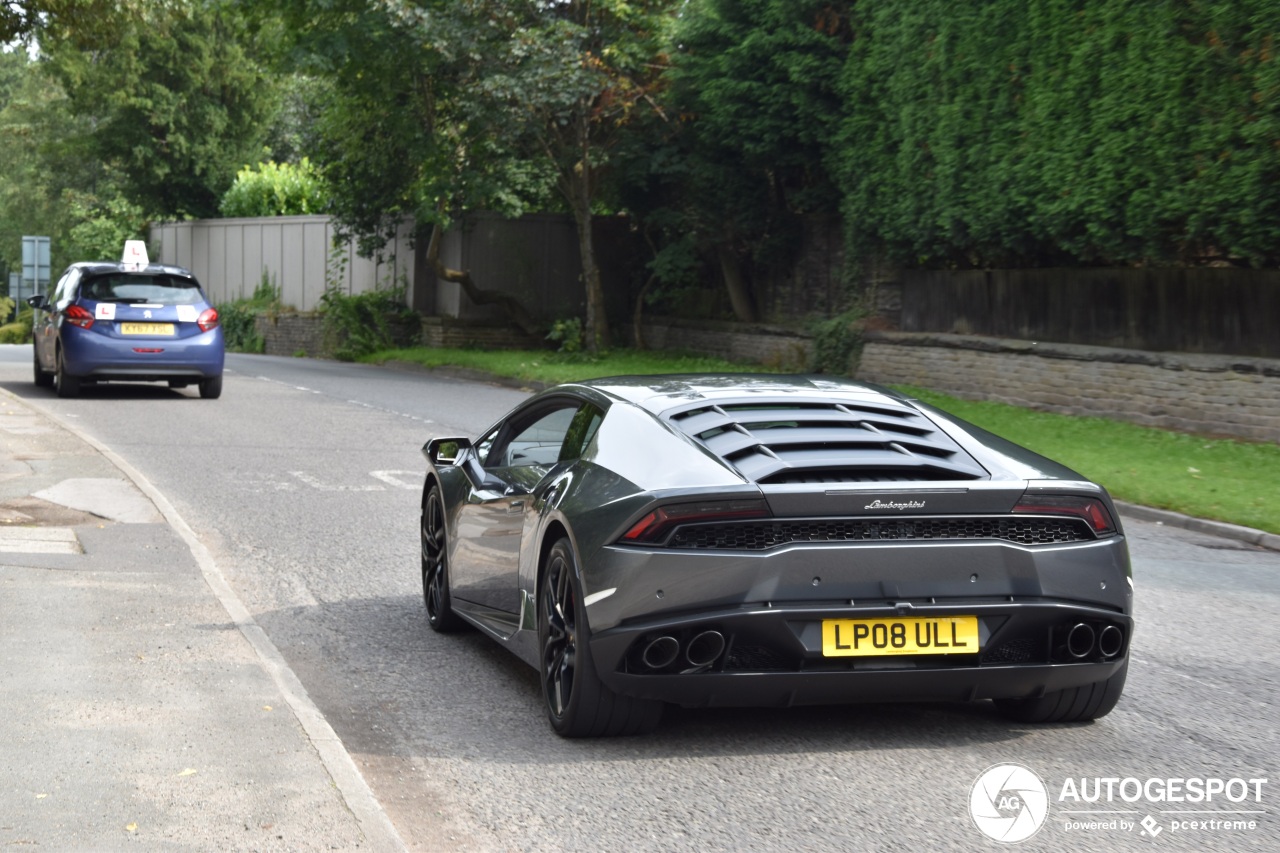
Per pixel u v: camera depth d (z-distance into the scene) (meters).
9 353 29.52
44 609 6.68
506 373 25.56
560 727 5.09
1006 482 4.80
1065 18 17.66
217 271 44.53
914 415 5.43
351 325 33.25
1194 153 15.66
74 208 53.06
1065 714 5.29
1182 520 11.04
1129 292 18.27
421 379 25.69
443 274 31.14
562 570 5.10
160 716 4.97
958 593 4.71
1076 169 17.47
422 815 4.29
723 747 5.03
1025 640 4.86
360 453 14.09
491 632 6.04
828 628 4.65
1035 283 20.03
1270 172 14.70
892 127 22.23
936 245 21.64
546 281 33.25
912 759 4.90
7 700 5.14
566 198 30.19
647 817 4.28
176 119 46.56
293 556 8.83
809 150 25.14
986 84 19.38
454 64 27.36
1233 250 15.45
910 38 21.22
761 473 4.75
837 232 26.05
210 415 17.22
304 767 4.43
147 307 18.72
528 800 4.44
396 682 5.98
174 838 3.80
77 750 4.56
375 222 33.25
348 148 31.08
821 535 4.66
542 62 26.12
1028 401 19.62
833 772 4.74
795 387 5.73
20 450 12.59
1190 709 5.64
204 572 7.77
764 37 24.06
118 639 6.14
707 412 5.30
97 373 18.48
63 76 45.34
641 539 4.68
